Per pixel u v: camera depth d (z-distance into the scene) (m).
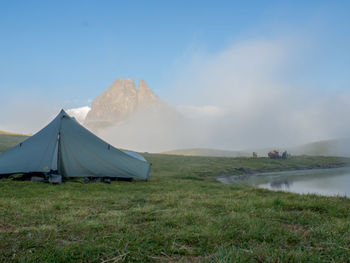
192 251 3.49
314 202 7.37
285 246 3.71
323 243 3.80
